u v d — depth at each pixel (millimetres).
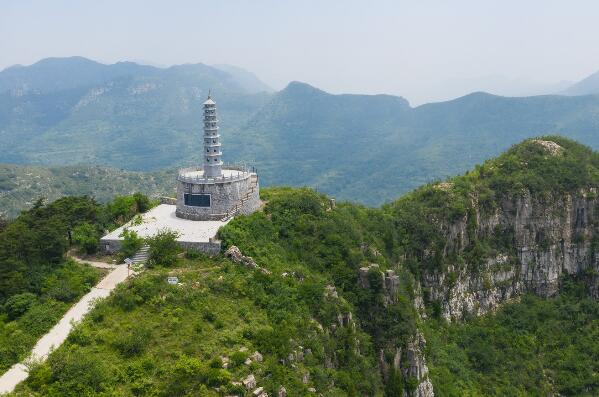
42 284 77375
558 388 120000
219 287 76625
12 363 62500
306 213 108250
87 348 63562
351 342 82625
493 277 138625
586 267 145875
